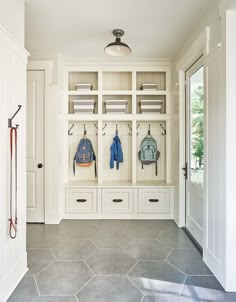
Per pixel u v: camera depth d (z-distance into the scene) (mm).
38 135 3451
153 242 2760
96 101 3961
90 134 3980
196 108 2852
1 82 1691
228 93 1816
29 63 3396
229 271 1824
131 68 3758
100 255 2430
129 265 2227
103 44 3127
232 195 1821
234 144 1818
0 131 1687
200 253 2480
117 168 3879
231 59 1812
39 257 2381
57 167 3441
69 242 2754
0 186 1688
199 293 1806
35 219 3457
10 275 1821
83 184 3688
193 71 2881
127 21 2545
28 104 3436
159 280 1979
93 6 2260
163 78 3965
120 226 3301
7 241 1791
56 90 3420
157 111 3764
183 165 3244
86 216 3619
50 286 1889
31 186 3459
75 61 3697
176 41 3033
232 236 1827
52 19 2496
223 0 1853
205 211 2258
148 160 3875
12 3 1893
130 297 1756
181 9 2316
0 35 1646
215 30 2082
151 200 3613
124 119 3740
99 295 1777
